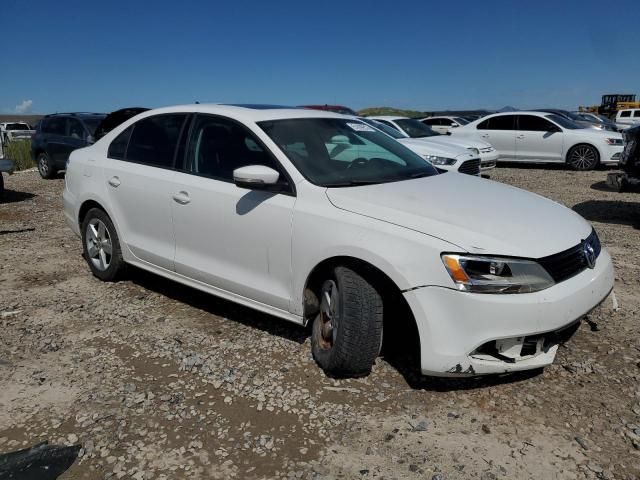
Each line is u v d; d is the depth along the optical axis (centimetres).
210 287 423
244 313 451
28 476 267
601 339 391
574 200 970
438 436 292
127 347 394
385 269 313
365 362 334
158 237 457
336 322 340
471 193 379
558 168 1515
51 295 498
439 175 432
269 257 375
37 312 459
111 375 357
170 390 338
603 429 294
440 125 2277
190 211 421
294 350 385
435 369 308
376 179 391
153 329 423
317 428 300
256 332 414
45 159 1371
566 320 307
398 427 299
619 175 782
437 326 304
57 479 265
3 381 351
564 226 343
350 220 335
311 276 357
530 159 1504
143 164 473
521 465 270
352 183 375
